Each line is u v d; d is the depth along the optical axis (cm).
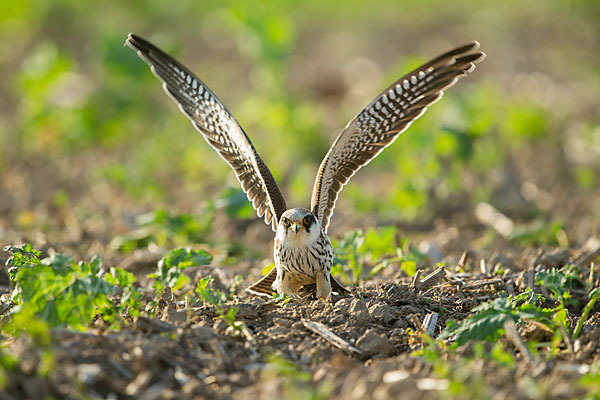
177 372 661
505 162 1780
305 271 859
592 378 609
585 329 785
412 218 1505
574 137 1912
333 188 909
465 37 2798
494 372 640
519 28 2870
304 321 776
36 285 707
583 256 1084
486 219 1453
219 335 731
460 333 719
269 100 1955
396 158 1739
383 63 2570
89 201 1599
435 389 608
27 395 595
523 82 2381
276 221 880
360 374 653
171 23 3053
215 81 2466
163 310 831
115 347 684
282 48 1952
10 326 688
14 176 1795
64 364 641
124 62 1980
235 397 630
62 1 2967
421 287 923
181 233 1238
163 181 1759
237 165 922
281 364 670
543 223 1332
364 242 1042
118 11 3045
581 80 2381
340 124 2073
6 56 2803
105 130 2014
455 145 1565
